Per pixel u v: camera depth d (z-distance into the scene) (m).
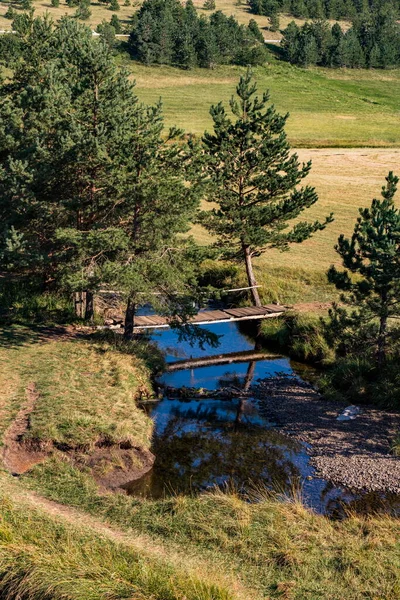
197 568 13.00
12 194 31.06
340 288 26.89
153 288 29.08
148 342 32.31
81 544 13.27
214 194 35.25
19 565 11.95
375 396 26.11
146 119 27.77
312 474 20.58
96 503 17.00
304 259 43.16
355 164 74.56
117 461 20.17
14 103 35.03
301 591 13.02
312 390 27.73
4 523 13.43
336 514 18.03
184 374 29.62
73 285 26.53
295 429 23.98
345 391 27.14
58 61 34.19
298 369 30.44
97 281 27.16
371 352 27.86
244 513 16.30
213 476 20.22
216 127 35.47
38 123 31.48
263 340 34.38
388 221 25.75
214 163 34.88
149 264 27.77
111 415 22.36
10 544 12.54
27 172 30.09
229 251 36.56
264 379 29.11
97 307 35.00
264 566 14.09
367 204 57.91
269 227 36.84
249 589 12.87
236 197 35.84
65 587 11.34
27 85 35.25
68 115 29.61
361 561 14.33
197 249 28.89
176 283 28.47
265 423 24.59
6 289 34.84
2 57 37.25
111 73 29.47
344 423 24.28
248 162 35.16
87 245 27.45
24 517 14.16
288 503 17.44
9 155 32.03
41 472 18.55
